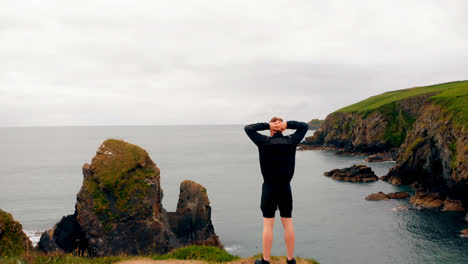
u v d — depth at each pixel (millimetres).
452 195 56188
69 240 35062
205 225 41219
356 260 35281
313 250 38500
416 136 77312
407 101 127188
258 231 46812
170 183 87938
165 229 36219
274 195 5328
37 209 61812
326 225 47875
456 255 34938
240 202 65438
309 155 140750
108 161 36188
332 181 83500
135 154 37156
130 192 35250
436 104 75188
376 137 126938
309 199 64312
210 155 174125
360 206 57562
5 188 84000
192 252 9625
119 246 33969
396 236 41875
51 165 136750
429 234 41688
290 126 5355
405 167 74188
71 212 59844
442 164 61000
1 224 16219
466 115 57750
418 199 57531
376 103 148875
